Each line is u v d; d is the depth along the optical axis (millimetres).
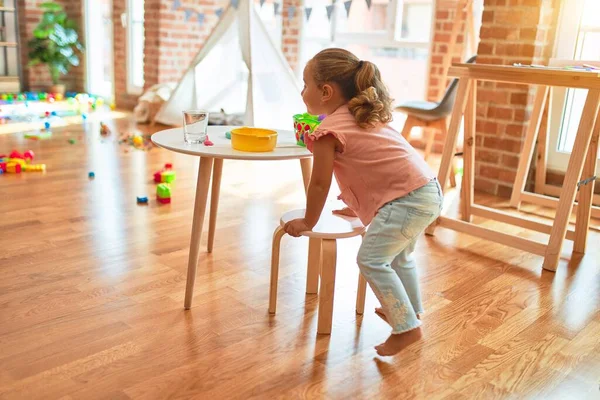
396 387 1485
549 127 3477
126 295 1920
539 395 1474
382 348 1587
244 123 4641
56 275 2041
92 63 7043
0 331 1651
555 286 2154
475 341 1731
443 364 1601
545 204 3068
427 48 4531
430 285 2117
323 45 5312
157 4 5492
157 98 5332
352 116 1557
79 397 1375
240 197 3131
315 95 1599
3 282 1965
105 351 1578
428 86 4527
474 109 2697
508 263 2363
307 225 1620
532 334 1787
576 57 3365
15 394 1374
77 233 2465
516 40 3285
